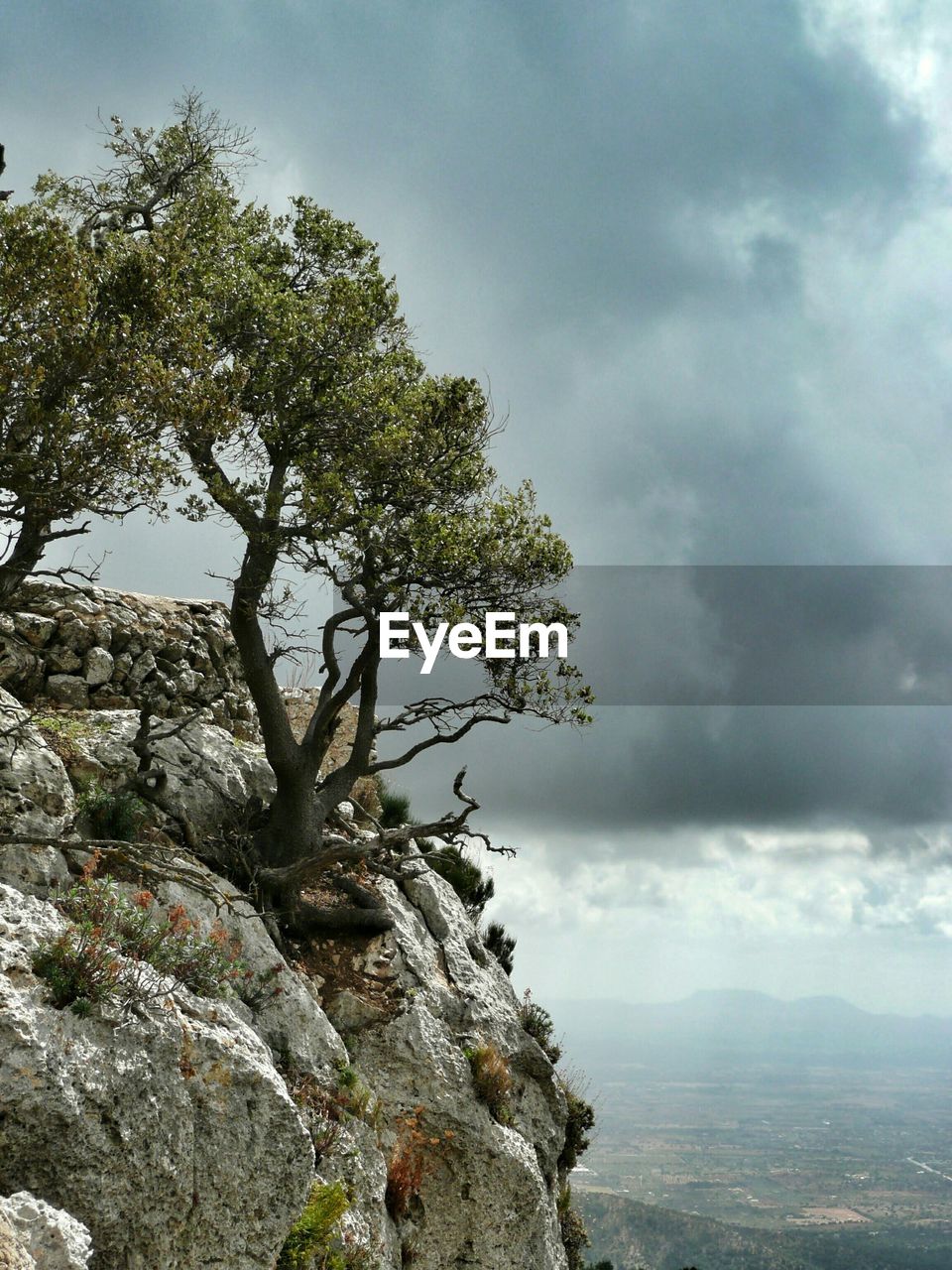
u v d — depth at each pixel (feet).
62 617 69.62
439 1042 60.75
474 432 68.03
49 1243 27.86
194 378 48.88
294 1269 40.78
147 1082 34.94
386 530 64.08
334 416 63.67
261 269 67.10
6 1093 31.30
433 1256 55.21
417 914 70.59
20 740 50.26
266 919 58.34
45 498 43.27
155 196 68.49
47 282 43.06
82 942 35.73
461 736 65.10
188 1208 35.53
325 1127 49.29
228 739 69.87
